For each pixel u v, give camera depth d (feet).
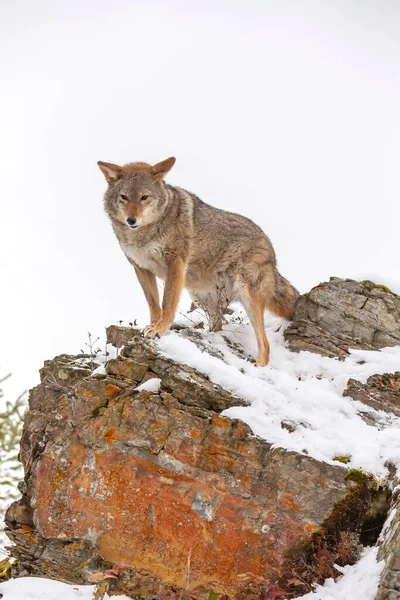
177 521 44.52
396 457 46.21
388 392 53.83
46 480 47.78
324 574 41.42
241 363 58.34
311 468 44.14
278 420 47.11
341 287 63.46
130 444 46.68
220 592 42.60
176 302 62.49
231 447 45.27
